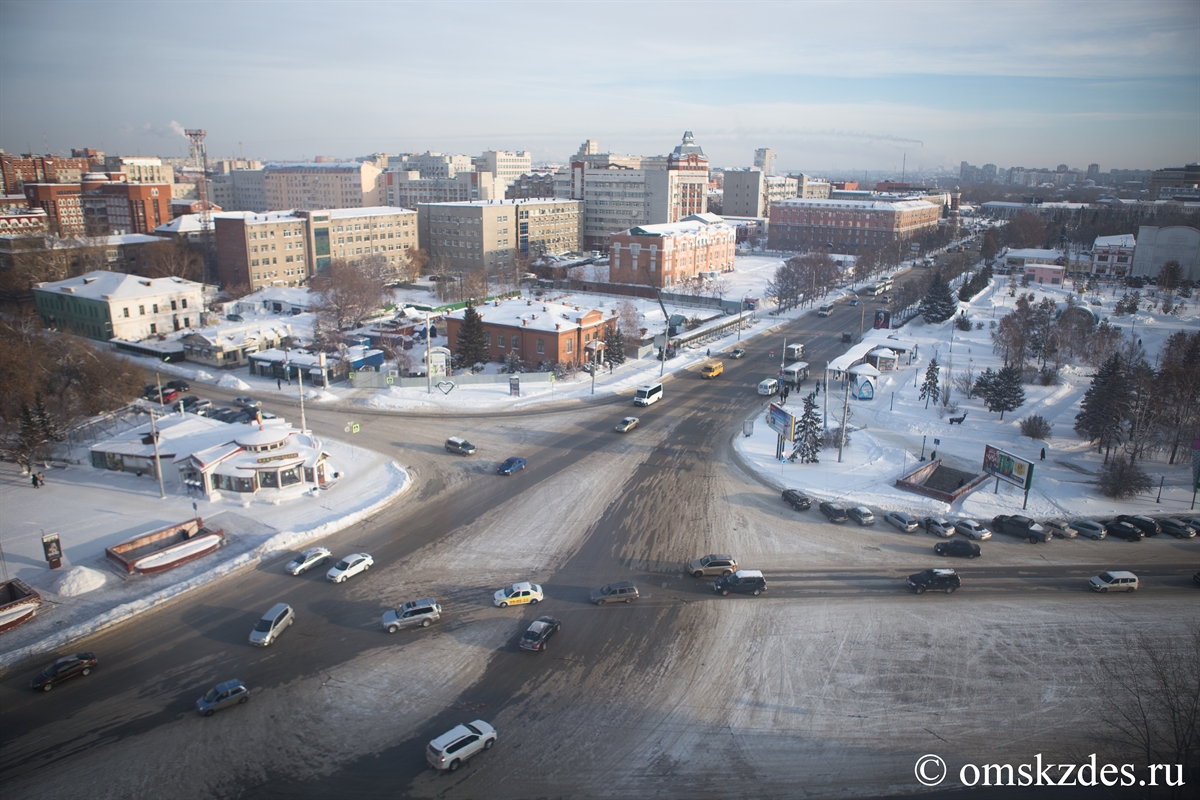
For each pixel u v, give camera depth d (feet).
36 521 183.11
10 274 417.28
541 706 119.96
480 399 285.84
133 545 165.89
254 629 136.46
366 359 318.24
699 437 248.11
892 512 192.03
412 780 104.63
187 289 388.78
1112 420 229.25
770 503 198.29
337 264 470.80
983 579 161.48
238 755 108.99
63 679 123.75
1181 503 199.82
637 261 529.04
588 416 268.82
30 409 214.48
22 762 107.14
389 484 206.49
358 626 141.38
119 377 262.47
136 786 103.19
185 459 200.34
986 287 520.83
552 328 316.19
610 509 192.85
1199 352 263.49
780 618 145.38
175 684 124.36
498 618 144.15
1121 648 137.49
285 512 189.26
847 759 109.91
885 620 145.38
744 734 114.62
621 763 108.27
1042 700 123.13
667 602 150.41
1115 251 561.84
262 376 316.19
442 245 605.31
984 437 250.37
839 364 311.06
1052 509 195.72
